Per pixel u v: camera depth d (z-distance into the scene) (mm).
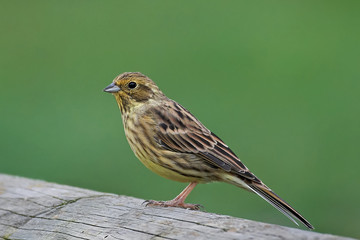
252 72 16766
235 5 19828
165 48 17672
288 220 12602
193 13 19344
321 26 19141
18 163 13422
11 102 15281
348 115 15227
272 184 13531
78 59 17109
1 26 18578
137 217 7090
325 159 13961
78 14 19344
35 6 19375
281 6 20094
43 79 16125
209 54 17375
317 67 17141
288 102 15648
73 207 7715
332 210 12859
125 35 18234
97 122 14430
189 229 6523
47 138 13969
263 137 14539
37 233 7441
